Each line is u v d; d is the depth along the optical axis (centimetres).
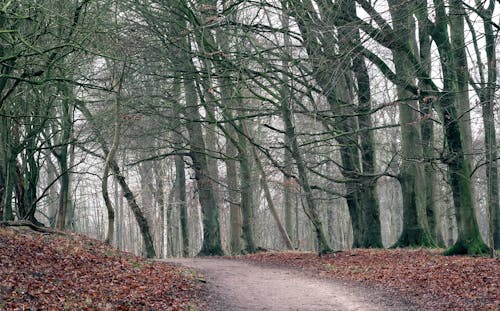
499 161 3409
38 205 3312
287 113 2339
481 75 2239
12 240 1459
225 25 2152
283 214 5800
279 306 1288
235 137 3278
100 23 1902
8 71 1678
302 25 2212
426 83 2120
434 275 1588
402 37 2067
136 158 3597
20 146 2050
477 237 2014
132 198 3206
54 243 1648
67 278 1263
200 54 2203
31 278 1156
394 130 3488
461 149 2041
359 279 1736
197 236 5966
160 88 2727
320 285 1645
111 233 2183
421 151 2561
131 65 2519
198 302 1290
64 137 2391
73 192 3788
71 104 2398
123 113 2564
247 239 3172
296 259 2475
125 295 1226
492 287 1345
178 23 2291
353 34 2042
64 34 1839
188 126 3094
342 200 4888
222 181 3409
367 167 2686
